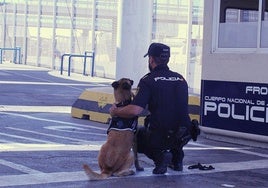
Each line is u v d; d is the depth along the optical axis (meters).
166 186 9.39
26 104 21.97
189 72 29.00
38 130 15.41
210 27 15.19
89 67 39.50
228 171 10.95
